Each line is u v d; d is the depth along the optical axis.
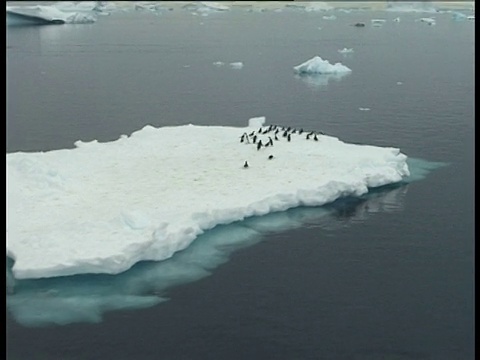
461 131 65.50
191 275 36.78
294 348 30.41
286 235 41.44
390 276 36.31
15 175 47.53
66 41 144.88
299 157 52.88
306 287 35.28
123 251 37.12
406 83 93.31
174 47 138.50
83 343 30.81
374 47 136.00
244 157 53.19
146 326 32.12
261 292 34.91
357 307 33.41
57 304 34.03
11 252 37.66
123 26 183.50
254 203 44.09
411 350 30.16
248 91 88.75
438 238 40.88
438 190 48.84
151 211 42.75
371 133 65.00
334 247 39.84
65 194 45.81
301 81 96.38
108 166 51.88
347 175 48.81
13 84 93.88
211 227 42.19
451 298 34.09
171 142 57.91
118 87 91.81
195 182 47.97
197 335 31.38
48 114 74.75
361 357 29.75
